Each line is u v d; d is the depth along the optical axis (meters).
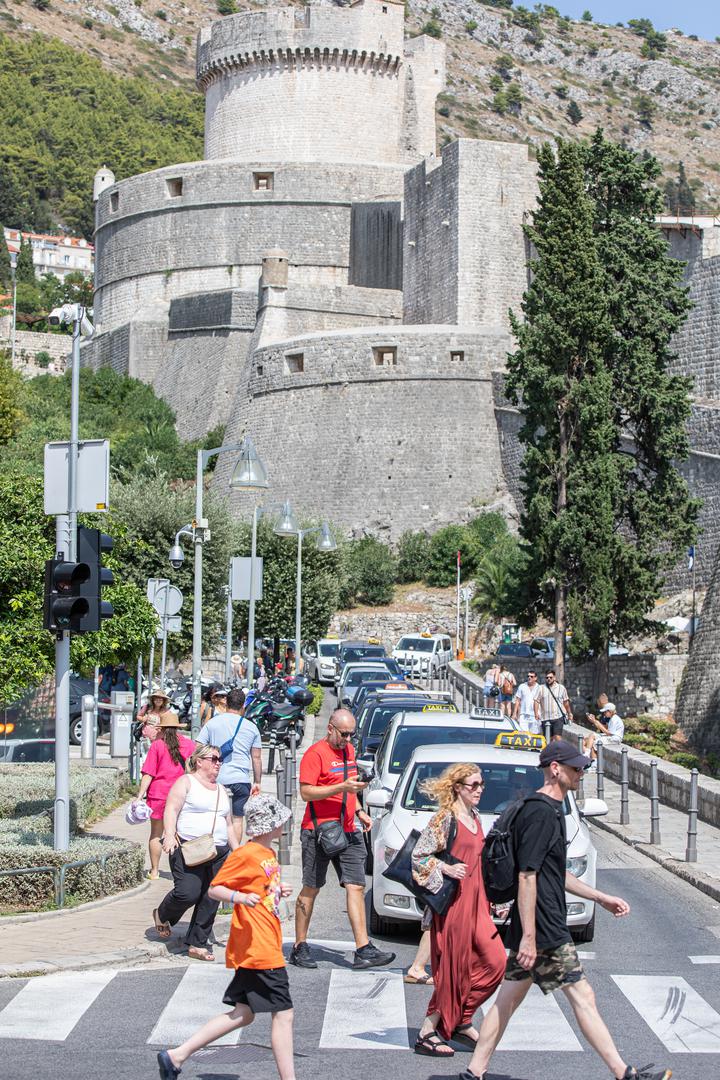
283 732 33.84
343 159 107.38
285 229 105.31
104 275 116.69
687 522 52.69
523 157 89.06
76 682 40.75
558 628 50.06
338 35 109.56
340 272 104.06
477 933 10.66
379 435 85.69
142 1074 9.78
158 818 17.95
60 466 17.16
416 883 10.72
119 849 16.83
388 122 111.50
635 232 54.22
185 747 19.17
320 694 46.91
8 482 21.88
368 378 86.69
